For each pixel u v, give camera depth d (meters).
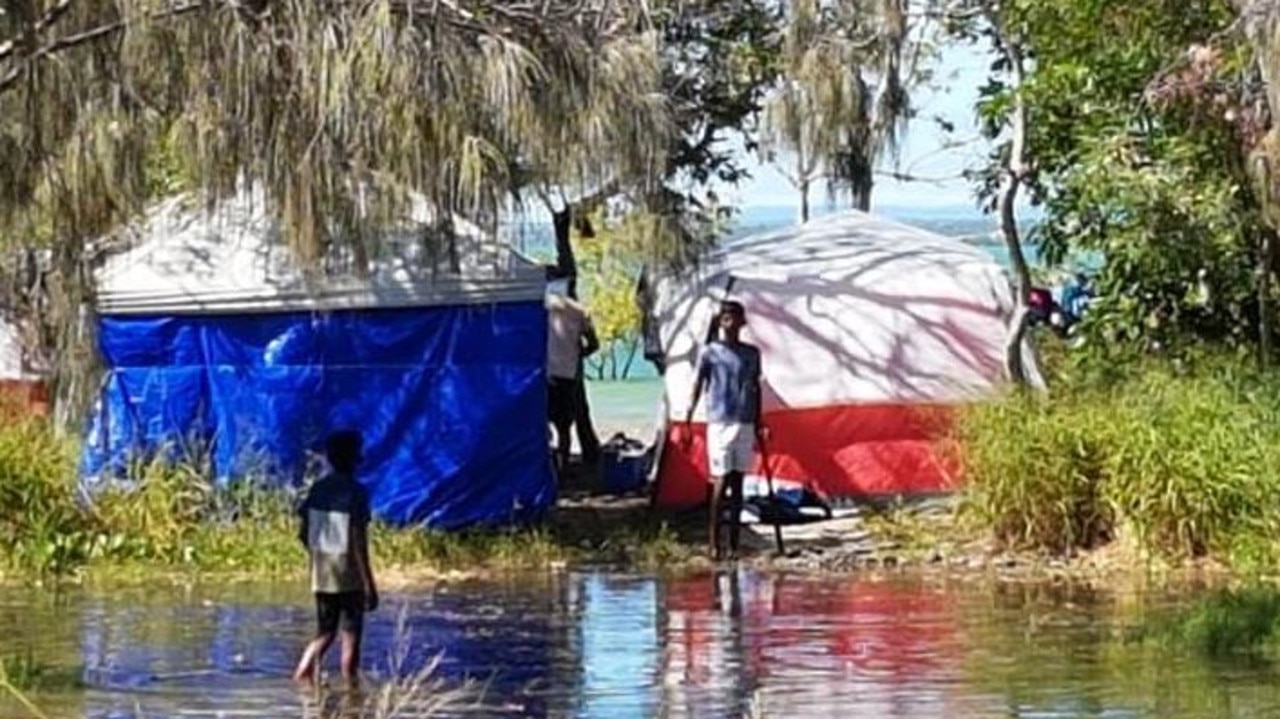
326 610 25.00
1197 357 39.59
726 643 27.58
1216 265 39.59
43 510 35.00
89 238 24.48
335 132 22.42
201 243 36.88
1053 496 35.72
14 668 24.89
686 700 23.55
